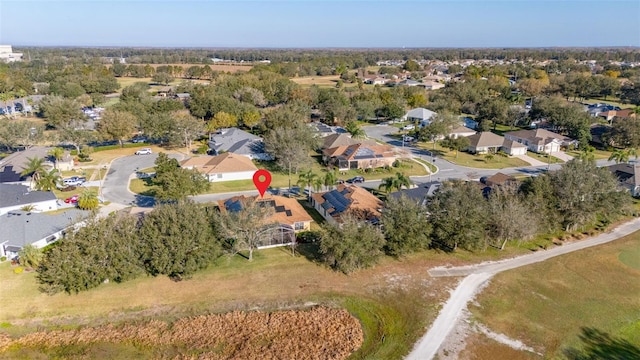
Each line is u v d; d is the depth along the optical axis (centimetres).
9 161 8394
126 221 4947
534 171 9338
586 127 11494
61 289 4538
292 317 4362
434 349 3922
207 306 4516
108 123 10294
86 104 15850
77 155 9631
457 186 5903
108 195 7400
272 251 5566
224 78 18562
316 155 10381
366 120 14800
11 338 4062
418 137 11644
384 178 8606
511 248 5791
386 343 4025
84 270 4516
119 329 4191
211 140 10819
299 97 15712
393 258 5453
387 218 5328
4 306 4394
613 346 3988
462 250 5709
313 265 5253
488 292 4778
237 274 5028
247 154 9612
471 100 16412
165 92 18988
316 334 4134
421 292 4784
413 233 5203
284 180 8444
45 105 13200
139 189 7738
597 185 6156
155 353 3906
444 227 5384
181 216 4894
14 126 9788
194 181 6450
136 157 9844
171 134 10444
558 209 6044
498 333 4138
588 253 5678
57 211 6681
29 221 5622
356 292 4784
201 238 4841
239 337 4094
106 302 4509
